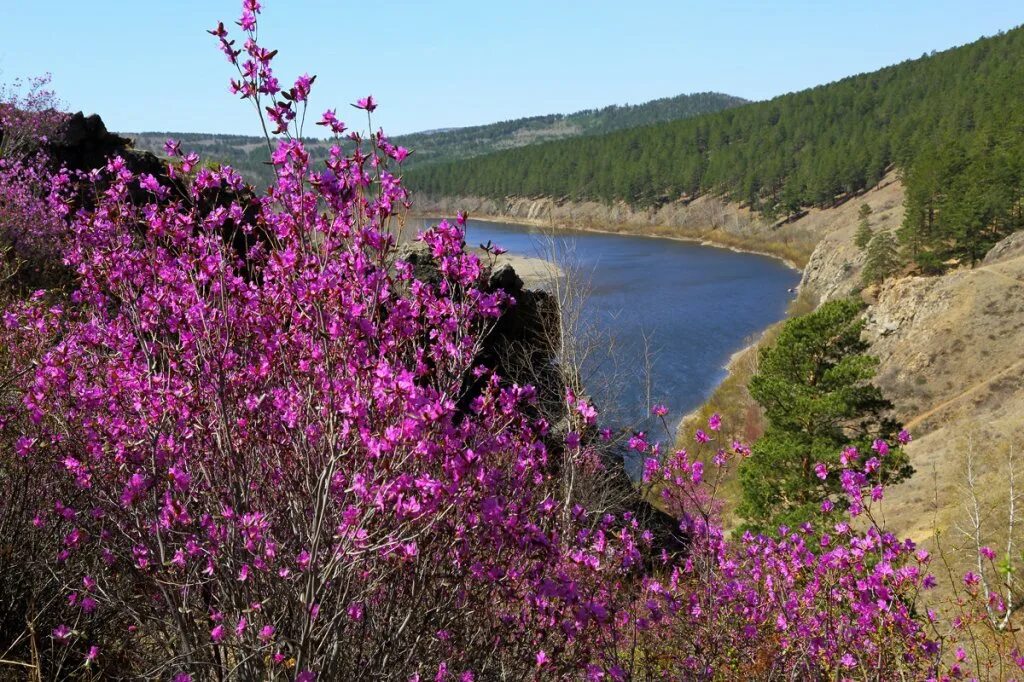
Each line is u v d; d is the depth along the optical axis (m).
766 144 169.75
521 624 3.61
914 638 4.50
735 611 4.78
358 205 3.13
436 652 3.52
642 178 171.88
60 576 3.69
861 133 162.25
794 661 4.47
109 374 3.62
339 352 3.09
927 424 43.84
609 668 3.87
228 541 3.21
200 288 3.53
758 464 19.17
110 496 3.50
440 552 3.31
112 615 3.92
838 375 19.62
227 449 3.23
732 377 45.22
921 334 52.16
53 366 3.62
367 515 2.75
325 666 3.13
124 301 3.47
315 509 2.87
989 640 5.43
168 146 3.69
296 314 3.37
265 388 3.42
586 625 3.65
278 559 3.29
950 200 80.50
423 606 3.43
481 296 3.56
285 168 3.12
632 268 102.88
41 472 4.02
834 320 20.36
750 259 116.62
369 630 3.49
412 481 2.74
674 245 136.38
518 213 187.62
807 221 134.75
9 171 10.80
